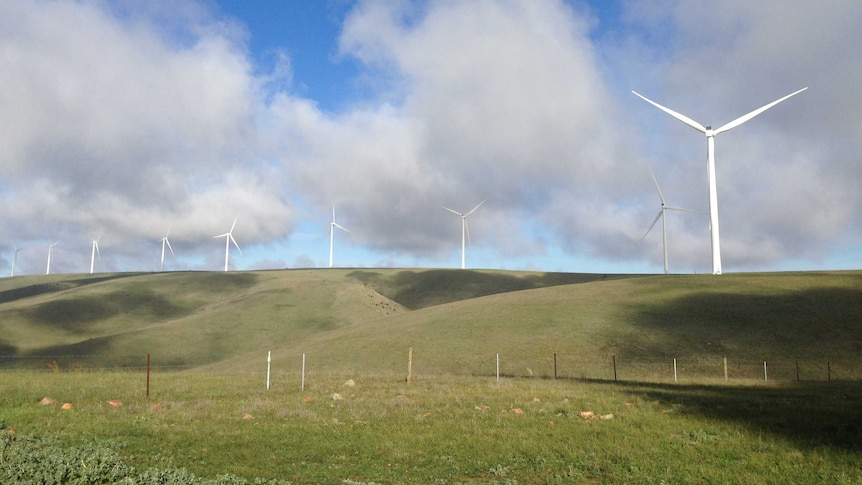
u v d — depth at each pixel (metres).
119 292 144.25
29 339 103.56
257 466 13.59
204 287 155.75
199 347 94.88
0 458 12.21
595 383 36.25
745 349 53.56
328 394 26.38
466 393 27.28
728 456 14.91
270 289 136.25
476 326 68.50
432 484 12.58
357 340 68.38
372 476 13.05
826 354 50.53
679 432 17.94
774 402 24.75
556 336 62.00
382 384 31.45
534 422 19.66
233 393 25.98
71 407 20.20
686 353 54.06
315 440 16.33
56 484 11.07
